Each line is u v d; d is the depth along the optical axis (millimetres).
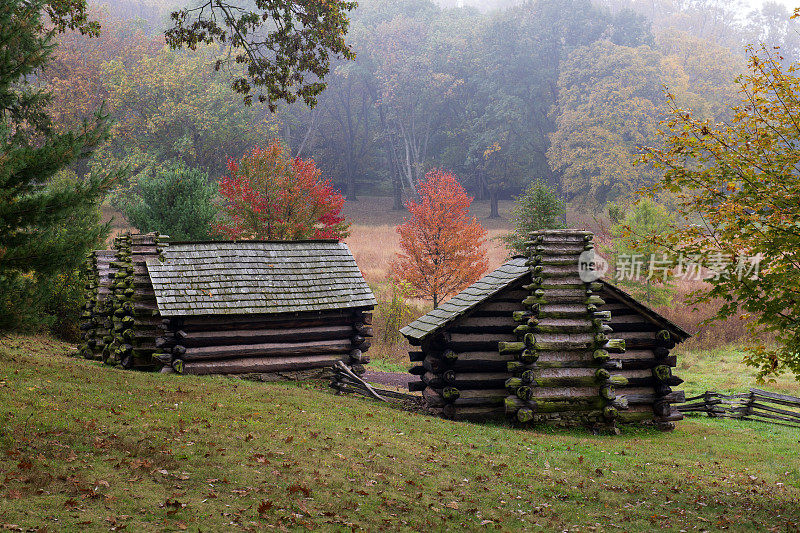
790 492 10508
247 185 25797
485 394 15227
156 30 77125
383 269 38656
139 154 51781
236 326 17016
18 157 9664
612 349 14922
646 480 10602
